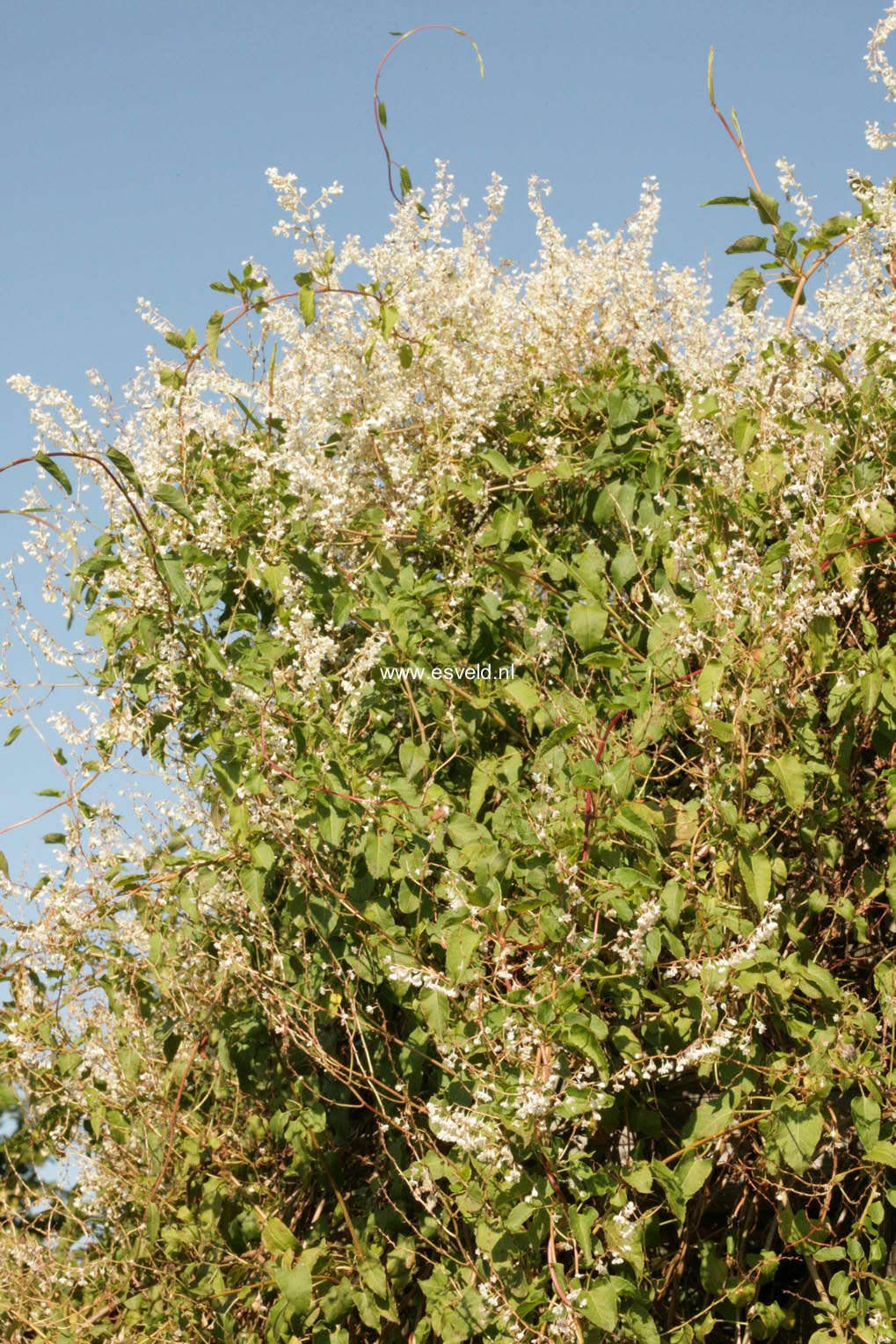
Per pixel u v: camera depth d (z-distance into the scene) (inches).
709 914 95.4
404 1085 103.2
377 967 103.6
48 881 122.4
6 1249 130.5
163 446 125.5
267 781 102.9
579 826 94.8
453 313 129.9
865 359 114.1
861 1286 93.0
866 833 112.7
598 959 99.0
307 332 122.3
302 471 109.8
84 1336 123.2
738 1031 95.8
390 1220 107.4
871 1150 90.0
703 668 99.7
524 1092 86.9
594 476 125.5
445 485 121.5
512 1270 91.2
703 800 100.6
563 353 139.9
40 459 103.1
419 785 107.2
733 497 111.8
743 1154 103.3
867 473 109.7
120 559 118.6
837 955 112.5
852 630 115.3
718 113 115.0
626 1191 93.0
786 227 115.2
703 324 132.8
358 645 121.3
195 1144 125.3
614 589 116.6
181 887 113.8
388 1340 109.4
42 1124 133.0
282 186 113.2
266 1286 115.0
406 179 126.0
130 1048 125.8
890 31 108.3
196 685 114.6
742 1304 95.9
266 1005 111.6
